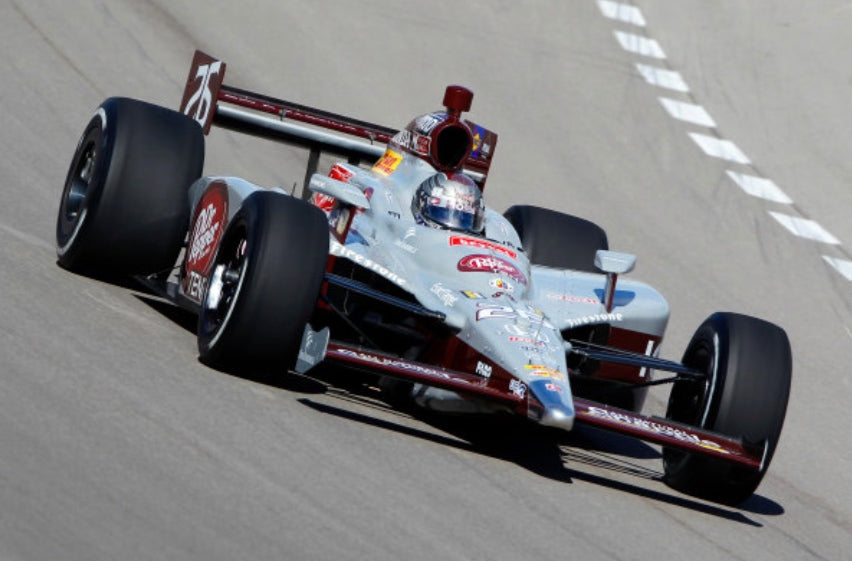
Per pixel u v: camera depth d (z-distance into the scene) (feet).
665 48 237.45
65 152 140.77
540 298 95.45
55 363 76.18
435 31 221.25
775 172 202.69
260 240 82.64
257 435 74.28
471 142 97.86
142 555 55.88
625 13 248.32
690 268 165.78
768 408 86.94
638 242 169.37
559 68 221.05
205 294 88.07
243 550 58.75
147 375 79.51
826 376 142.00
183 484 64.28
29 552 53.52
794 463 108.99
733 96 224.94
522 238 112.27
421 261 91.91
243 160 159.22
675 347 138.92
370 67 201.46
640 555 72.69
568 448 96.17
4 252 99.45
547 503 77.66
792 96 228.02
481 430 92.38
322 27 210.18
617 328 97.25
